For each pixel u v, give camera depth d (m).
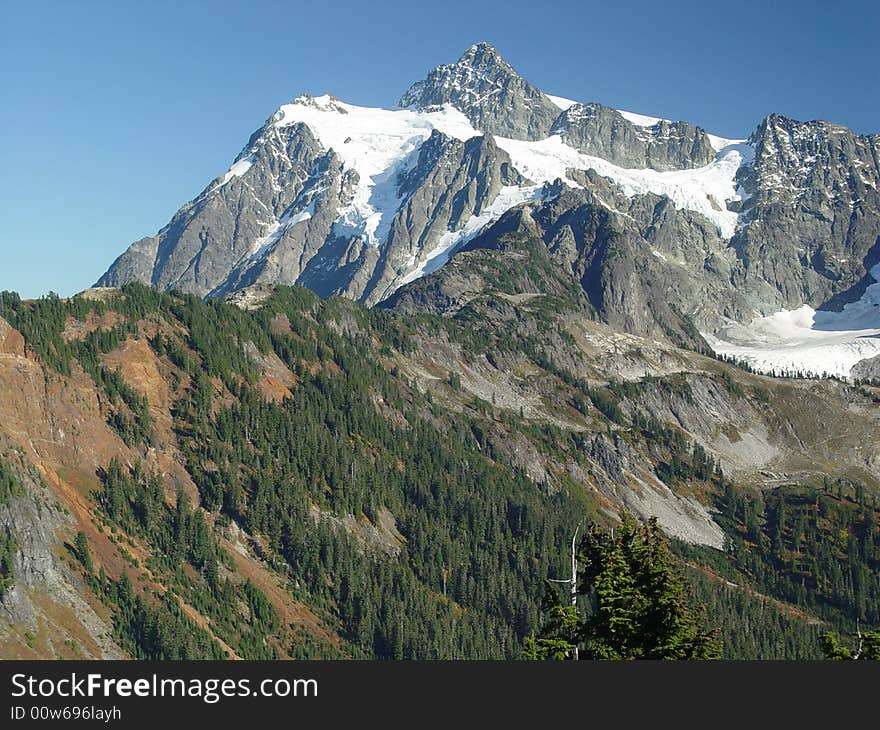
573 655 114.12
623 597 111.81
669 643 111.00
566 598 117.19
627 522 117.75
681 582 115.25
